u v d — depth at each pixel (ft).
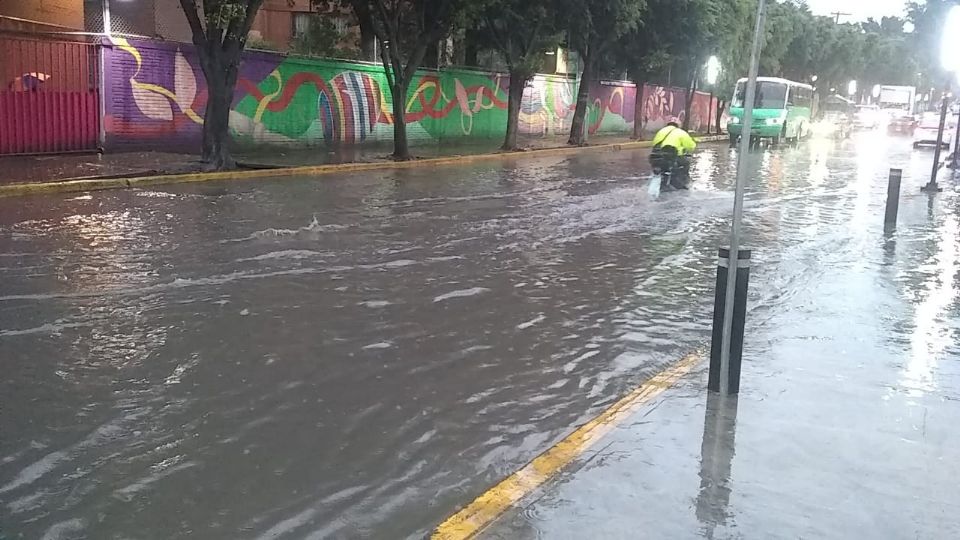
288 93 74.74
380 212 42.96
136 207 41.57
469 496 13.53
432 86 92.07
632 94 140.26
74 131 60.80
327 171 62.08
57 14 73.05
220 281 27.22
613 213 46.68
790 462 14.75
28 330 21.47
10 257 29.53
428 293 26.96
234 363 19.60
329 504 13.16
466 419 16.83
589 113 128.26
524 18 84.64
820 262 34.50
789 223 45.75
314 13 90.38
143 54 63.62
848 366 20.43
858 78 262.88
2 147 56.85
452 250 34.12
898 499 13.48
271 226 37.45
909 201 57.57
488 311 25.14
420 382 18.88
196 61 66.85
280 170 58.65
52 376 18.34
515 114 89.30
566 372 19.93
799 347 22.03
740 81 125.59
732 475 14.17
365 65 82.43
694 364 20.61
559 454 14.99
